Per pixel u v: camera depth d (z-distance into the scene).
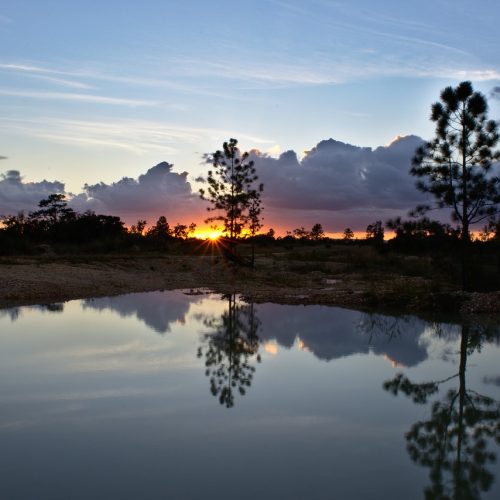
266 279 32.59
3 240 40.97
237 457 6.36
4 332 14.18
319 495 5.45
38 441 6.75
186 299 23.06
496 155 20.31
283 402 8.53
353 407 8.40
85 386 9.18
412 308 20.11
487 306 19.52
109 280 27.34
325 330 15.73
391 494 5.52
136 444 6.69
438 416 8.09
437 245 23.52
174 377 9.90
